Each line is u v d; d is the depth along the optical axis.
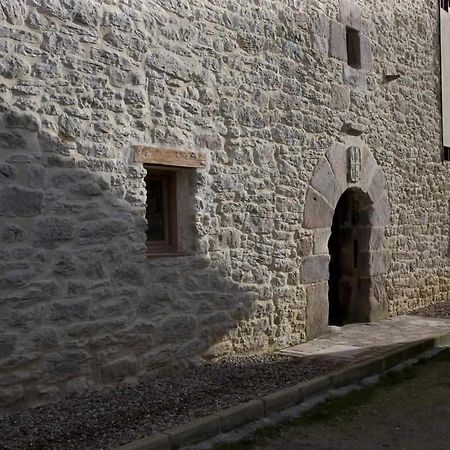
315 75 6.76
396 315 8.27
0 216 4.07
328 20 6.98
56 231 4.37
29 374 4.21
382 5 7.99
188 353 5.32
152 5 5.02
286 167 6.36
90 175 4.58
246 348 5.92
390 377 5.64
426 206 8.96
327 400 4.95
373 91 7.76
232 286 5.76
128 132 4.84
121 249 4.78
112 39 4.73
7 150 4.12
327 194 6.91
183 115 5.27
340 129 7.14
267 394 4.69
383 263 7.99
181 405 4.43
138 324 4.89
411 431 4.34
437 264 9.27
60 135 4.41
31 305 4.23
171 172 5.43
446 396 5.09
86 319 4.54
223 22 5.66
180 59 5.25
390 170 8.12
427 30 9.02
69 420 4.07
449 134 9.55
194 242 5.40
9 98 4.14
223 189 5.66
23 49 4.21
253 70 5.97
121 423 4.04
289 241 6.43
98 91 4.64
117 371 4.75
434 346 6.75
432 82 9.12
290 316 6.44
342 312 7.93
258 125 6.03
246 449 3.98
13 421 4.01
